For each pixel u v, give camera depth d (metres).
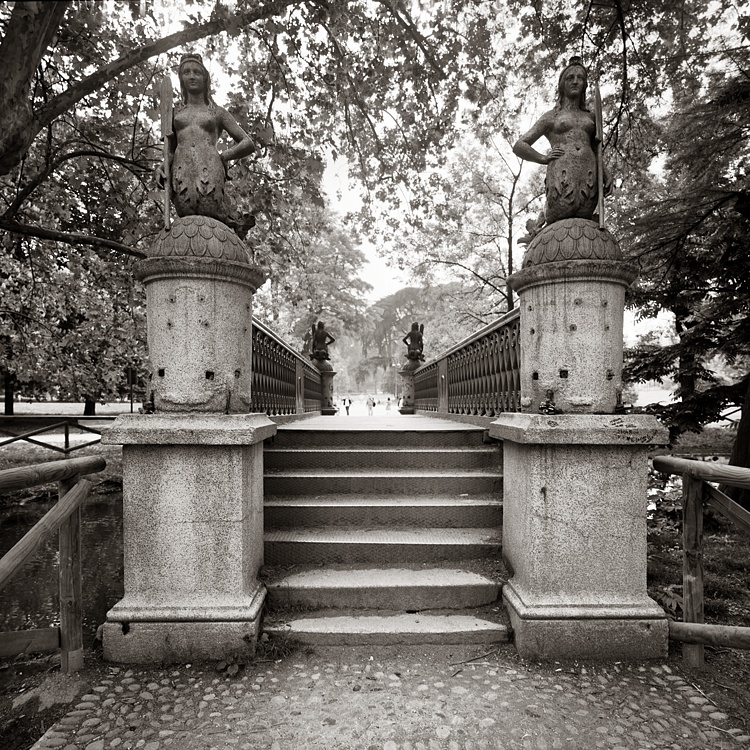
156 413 3.02
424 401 12.16
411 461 4.65
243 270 3.12
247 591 3.03
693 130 6.57
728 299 7.15
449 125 5.95
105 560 5.79
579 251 3.08
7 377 20.50
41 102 4.67
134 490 2.96
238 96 5.38
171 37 3.63
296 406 8.23
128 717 2.37
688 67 6.43
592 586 3.00
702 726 2.31
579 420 2.98
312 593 3.28
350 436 4.97
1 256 7.66
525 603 2.98
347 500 4.17
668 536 5.58
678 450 16.83
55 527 2.61
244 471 3.01
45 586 5.00
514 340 4.39
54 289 8.41
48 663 3.00
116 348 9.88
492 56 5.70
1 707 2.50
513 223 16.69
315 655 2.94
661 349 7.69
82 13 3.37
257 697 2.54
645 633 2.91
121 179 6.70
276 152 5.78
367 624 3.10
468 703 2.49
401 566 3.61
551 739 2.22
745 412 7.02
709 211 6.90
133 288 7.36
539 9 5.54
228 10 3.63
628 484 3.01
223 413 3.05
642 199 7.81
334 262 23.00
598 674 2.76
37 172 6.03
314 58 5.47
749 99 6.05
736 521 2.73
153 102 5.14
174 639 2.88
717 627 2.75
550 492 3.00
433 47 5.39
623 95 6.29
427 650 2.98
